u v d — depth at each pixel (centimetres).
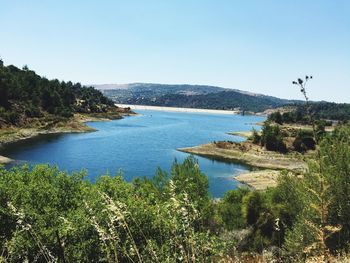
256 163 8512
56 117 13688
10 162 7012
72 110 17500
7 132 10612
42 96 14888
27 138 10594
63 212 1387
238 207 2727
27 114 12725
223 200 3209
